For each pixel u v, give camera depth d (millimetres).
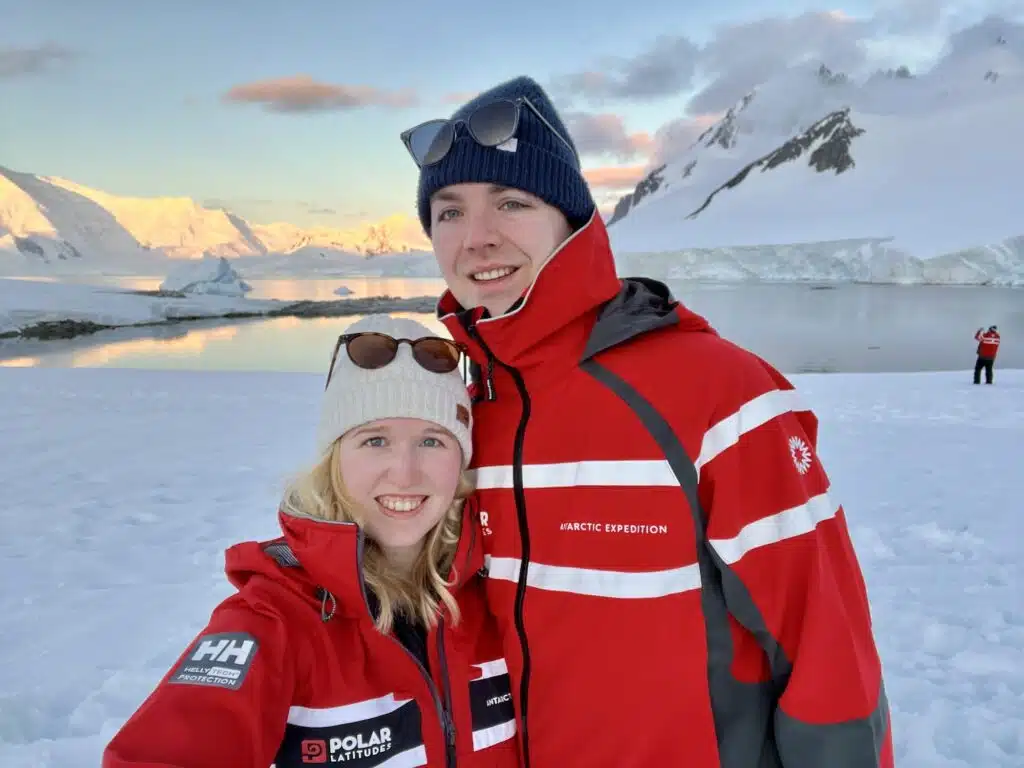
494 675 1316
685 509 1177
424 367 1255
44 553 4324
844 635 1109
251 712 990
